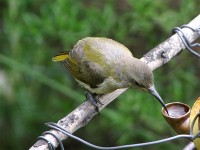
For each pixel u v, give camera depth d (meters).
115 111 13.44
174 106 8.47
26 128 14.91
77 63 10.44
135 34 14.38
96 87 10.08
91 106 8.89
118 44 10.26
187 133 8.13
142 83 9.58
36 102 14.83
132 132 13.25
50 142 7.83
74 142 15.80
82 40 10.67
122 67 9.78
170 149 13.65
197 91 13.79
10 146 15.13
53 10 13.39
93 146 7.65
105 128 15.16
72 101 14.78
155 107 13.17
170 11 13.65
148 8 13.18
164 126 13.20
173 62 13.46
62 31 13.20
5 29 14.34
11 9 13.77
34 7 14.48
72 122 8.41
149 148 13.89
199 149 7.99
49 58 14.16
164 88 13.46
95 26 13.55
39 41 13.38
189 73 13.53
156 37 13.81
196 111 8.01
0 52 14.33
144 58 9.77
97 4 15.23
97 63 10.09
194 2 13.27
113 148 7.57
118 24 13.84
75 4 14.06
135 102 12.99
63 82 13.95
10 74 14.58
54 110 14.90
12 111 14.73
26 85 14.75
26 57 14.02
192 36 9.77
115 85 9.92
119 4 15.12
